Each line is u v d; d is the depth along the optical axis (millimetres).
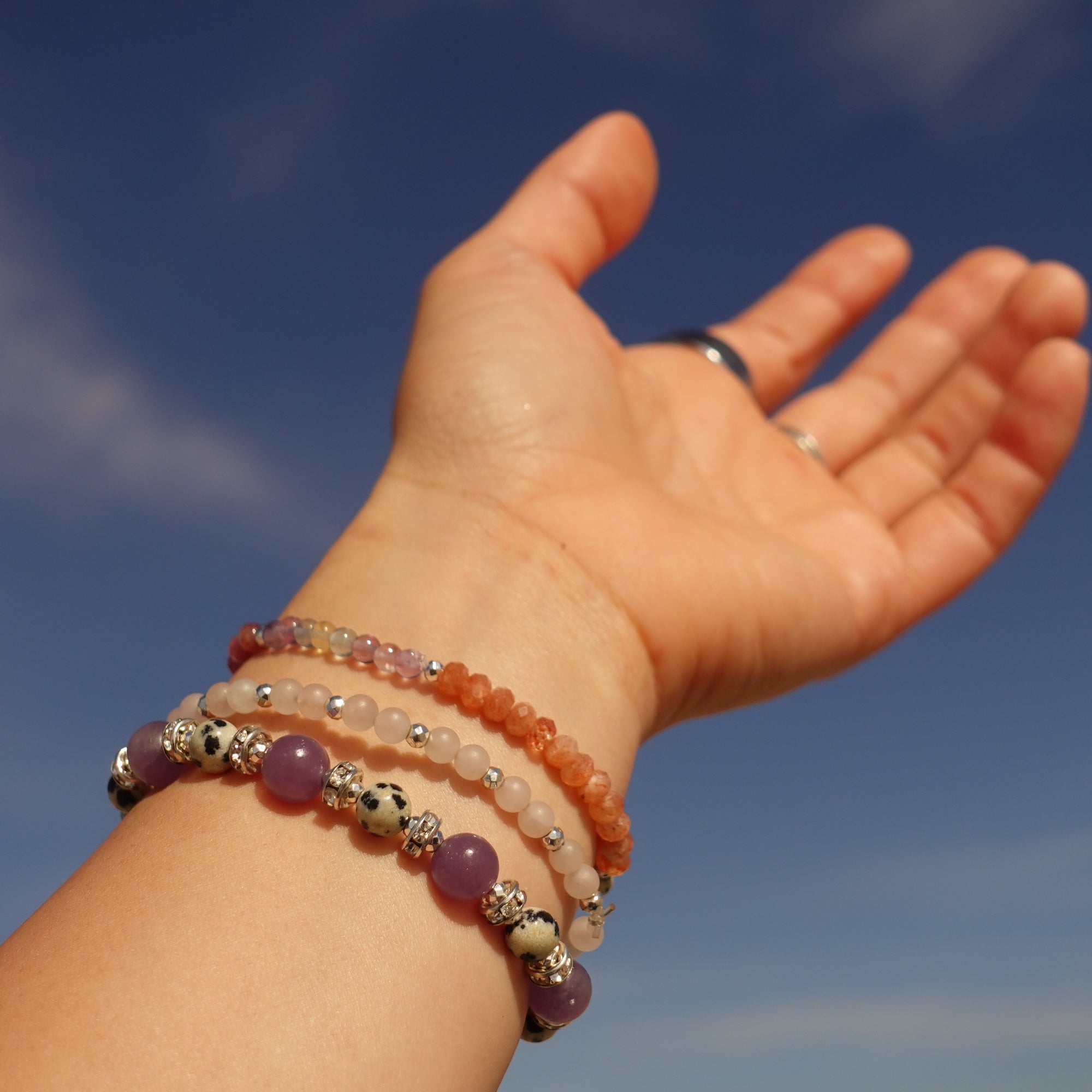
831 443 427
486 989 220
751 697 319
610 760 263
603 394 316
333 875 217
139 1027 194
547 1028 239
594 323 332
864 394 443
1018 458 375
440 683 245
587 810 250
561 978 225
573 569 280
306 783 221
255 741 226
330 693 235
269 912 211
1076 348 373
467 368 302
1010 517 375
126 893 211
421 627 262
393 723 233
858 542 360
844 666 344
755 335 441
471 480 290
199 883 213
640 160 351
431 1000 212
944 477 417
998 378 408
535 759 247
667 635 284
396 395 313
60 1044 190
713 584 295
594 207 346
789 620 313
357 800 220
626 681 274
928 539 373
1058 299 395
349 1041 202
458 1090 211
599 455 304
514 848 236
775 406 445
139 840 221
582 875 237
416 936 216
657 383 376
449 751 234
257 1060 195
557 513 287
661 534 295
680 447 357
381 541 280
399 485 292
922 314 461
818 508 367
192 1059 193
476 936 222
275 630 251
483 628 264
